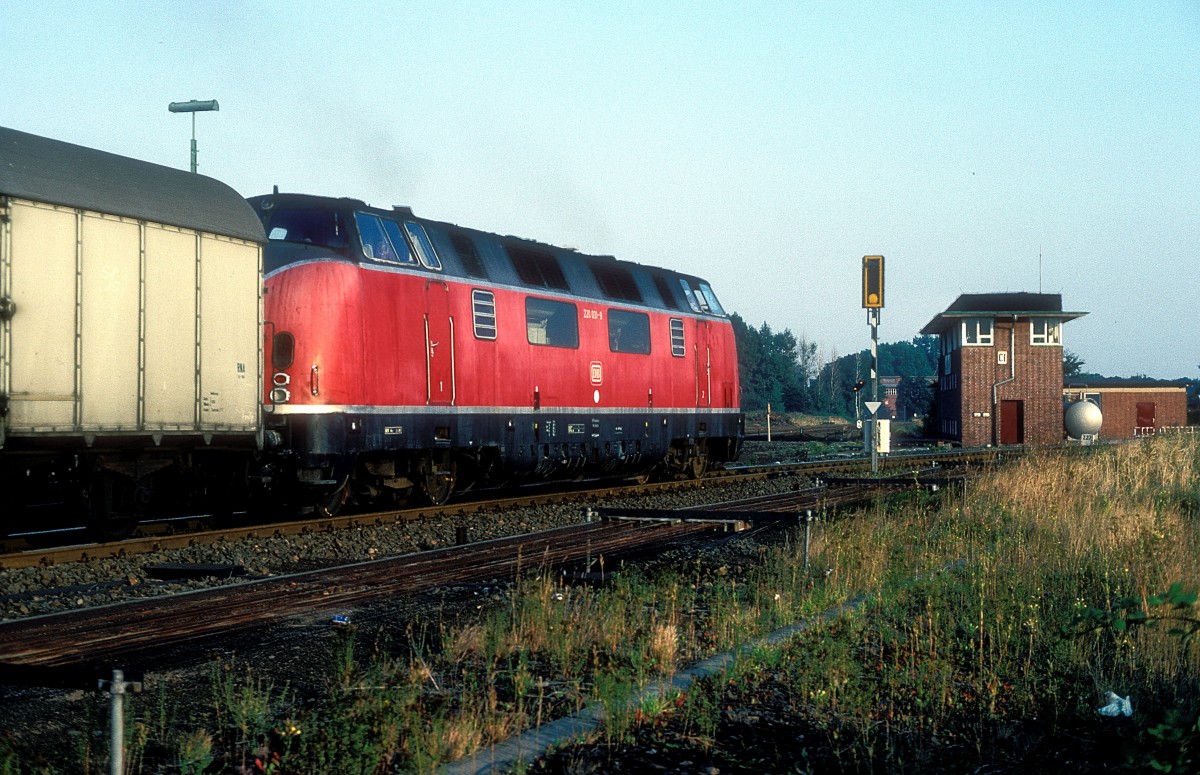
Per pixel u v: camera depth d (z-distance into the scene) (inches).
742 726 242.8
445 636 320.2
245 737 226.8
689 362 973.8
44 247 442.3
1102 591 383.9
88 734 220.7
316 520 583.5
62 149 470.0
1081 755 234.8
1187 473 814.5
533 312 759.7
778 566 440.5
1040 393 2066.9
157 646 314.3
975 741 241.9
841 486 924.0
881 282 1080.8
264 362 579.8
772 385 5187.0
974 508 614.2
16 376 430.6
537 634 316.5
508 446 730.8
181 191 520.7
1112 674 285.3
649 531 605.6
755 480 1012.5
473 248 720.3
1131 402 2449.6
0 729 231.3
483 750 219.0
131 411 482.3
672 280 978.1
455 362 679.7
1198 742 219.5
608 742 225.1
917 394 5816.9
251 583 425.1
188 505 568.4
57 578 421.1
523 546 540.4
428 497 696.4
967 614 357.4
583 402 811.4
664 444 927.7
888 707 263.1
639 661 280.2
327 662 296.7
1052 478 717.3
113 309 473.1
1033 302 2102.6
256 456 572.4
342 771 203.2
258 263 559.2
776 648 302.7
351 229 612.4
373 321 612.7
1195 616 322.7
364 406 603.2
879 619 350.9
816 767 218.4
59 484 484.7
